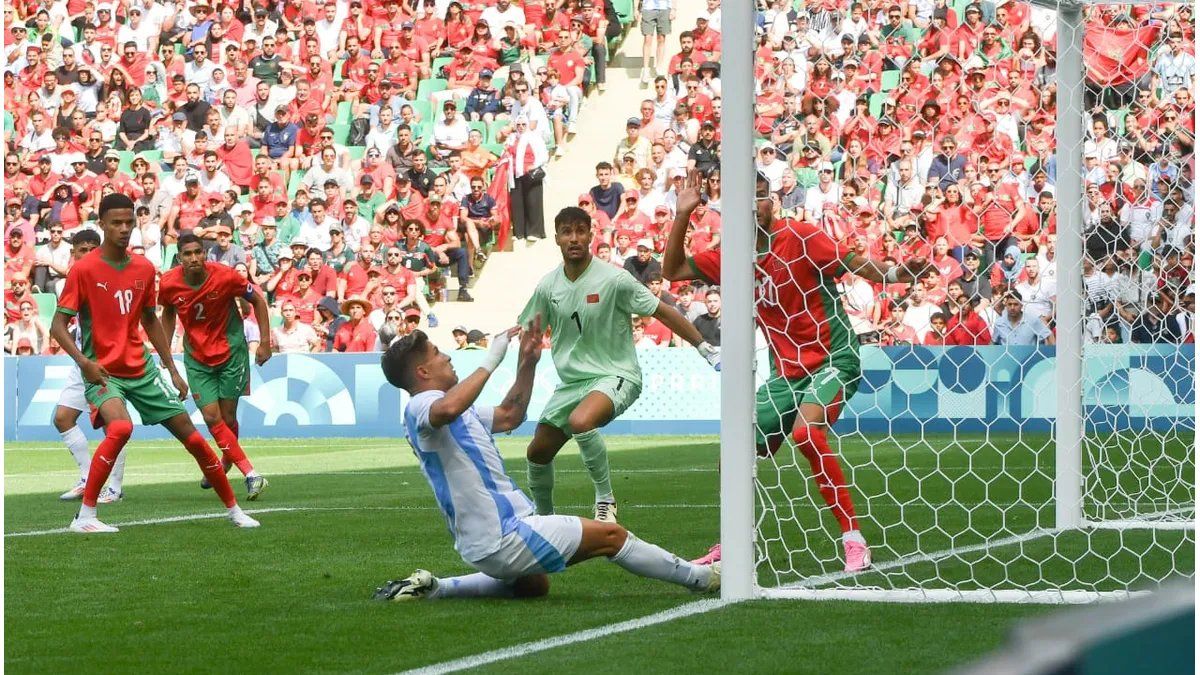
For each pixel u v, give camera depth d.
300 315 26.44
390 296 26.27
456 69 30.78
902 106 21.39
